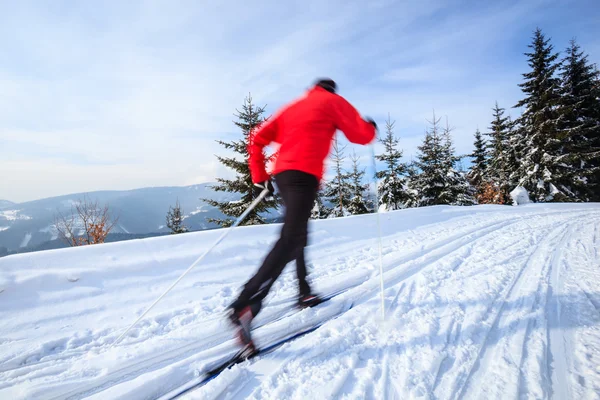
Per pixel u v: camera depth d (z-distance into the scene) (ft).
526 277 8.70
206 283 9.04
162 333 6.33
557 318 6.03
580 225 19.21
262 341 5.69
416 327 5.90
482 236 15.78
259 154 6.22
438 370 4.57
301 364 4.88
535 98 69.67
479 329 5.75
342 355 5.08
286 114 5.95
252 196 48.32
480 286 8.02
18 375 4.87
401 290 8.07
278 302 7.63
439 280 8.77
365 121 5.86
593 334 5.34
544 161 63.72
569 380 4.18
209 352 5.40
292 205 5.35
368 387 4.25
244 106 50.01
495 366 4.59
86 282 7.91
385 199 67.41
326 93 5.98
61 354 5.51
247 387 4.42
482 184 78.33
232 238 12.17
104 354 5.32
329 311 6.98
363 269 10.34
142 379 4.49
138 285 8.36
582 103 70.69
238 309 5.16
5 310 6.56
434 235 16.52
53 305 7.01
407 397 4.00
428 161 69.97
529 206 35.63
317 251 12.96
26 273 7.49
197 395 4.14
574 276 8.66
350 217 18.47
